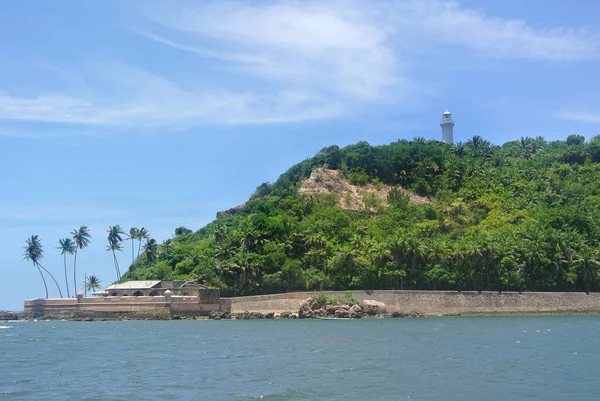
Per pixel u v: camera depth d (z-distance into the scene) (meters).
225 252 167.00
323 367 59.91
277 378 53.69
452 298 145.12
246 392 47.53
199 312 145.12
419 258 155.38
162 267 178.25
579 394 46.44
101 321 143.75
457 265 154.00
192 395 46.78
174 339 92.62
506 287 151.00
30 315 150.88
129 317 144.50
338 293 146.38
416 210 193.50
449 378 53.09
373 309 140.88
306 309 141.38
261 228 171.12
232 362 64.75
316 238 162.50
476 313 144.25
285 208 194.38
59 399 46.31
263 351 74.50
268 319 140.25
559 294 147.75
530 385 49.97
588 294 148.75
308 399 44.78
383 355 68.94
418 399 44.72
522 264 153.00
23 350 80.56
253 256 160.12
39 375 58.41
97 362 67.19
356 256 153.12
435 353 70.56
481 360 64.44
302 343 83.12
